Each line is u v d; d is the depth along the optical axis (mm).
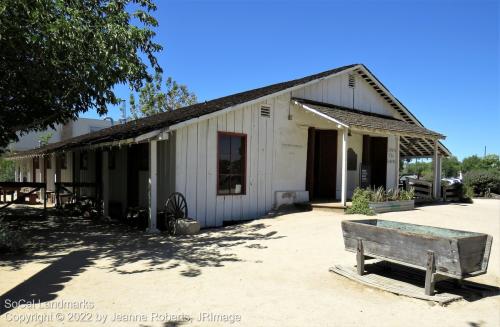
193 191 11977
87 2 9250
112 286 6004
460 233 6164
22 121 11695
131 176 14641
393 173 18109
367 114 17453
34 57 8773
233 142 12961
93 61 8773
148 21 9719
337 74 15930
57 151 17281
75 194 17391
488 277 6820
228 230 11148
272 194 14016
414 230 6891
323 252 8281
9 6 7434
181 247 8922
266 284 6137
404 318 4848
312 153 15148
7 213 15484
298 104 14406
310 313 4957
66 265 7285
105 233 10953
